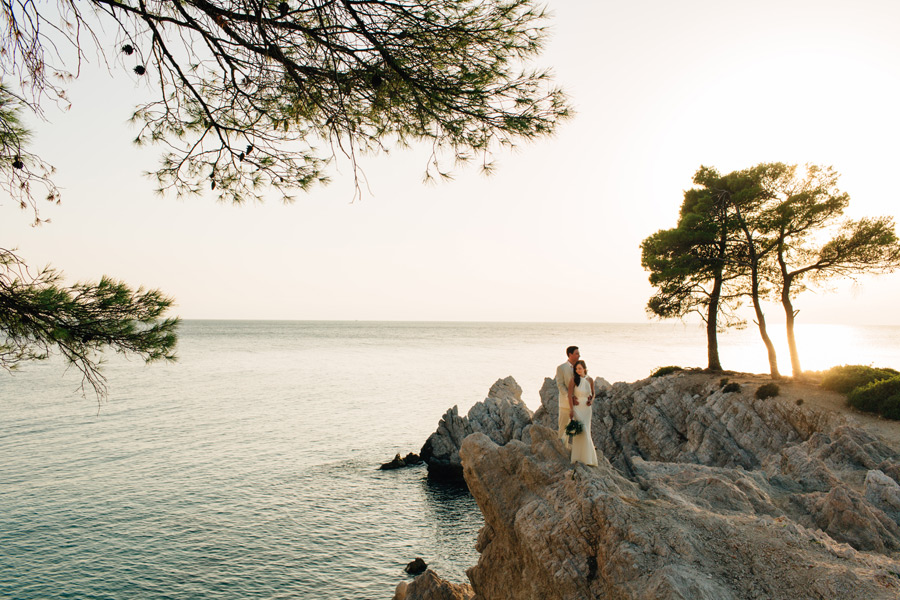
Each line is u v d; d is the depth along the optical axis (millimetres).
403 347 188500
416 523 30922
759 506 12547
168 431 50438
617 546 8992
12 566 23938
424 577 16672
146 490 34156
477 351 168125
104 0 5656
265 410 62656
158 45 6191
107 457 41125
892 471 16875
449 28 6215
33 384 79812
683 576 8055
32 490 33375
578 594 9148
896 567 9062
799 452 18781
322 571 24531
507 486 11961
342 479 38500
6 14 5223
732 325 41031
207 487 35219
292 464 41344
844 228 34094
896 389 25281
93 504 31438
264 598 22031
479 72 6562
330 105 6582
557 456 11734
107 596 21797
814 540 9602
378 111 7129
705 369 39812
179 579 23297
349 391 78812
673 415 34719
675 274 38156
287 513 31422
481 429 43375
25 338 6566
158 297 7180
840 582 8117
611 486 10430
